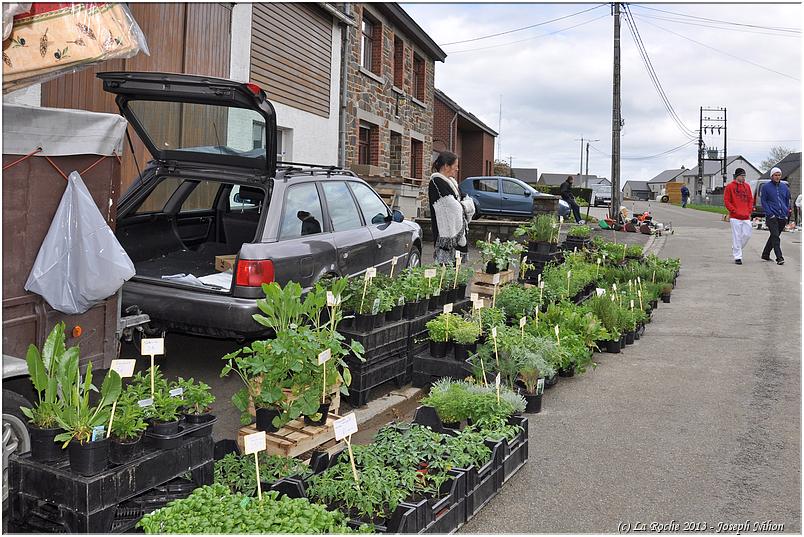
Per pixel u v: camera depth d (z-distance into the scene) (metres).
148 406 3.66
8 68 3.67
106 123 4.49
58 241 4.26
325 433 4.77
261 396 4.51
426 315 6.86
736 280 13.43
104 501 3.27
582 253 12.42
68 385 3.41
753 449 5.17
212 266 7.30
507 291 8.00
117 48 3.78
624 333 8.32
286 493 3.68
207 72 11.12
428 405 4.90
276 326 4.68
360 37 17.38
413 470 3.86
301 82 14.36
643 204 71.81
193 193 8.02
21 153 4.03
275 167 6.56
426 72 23.08
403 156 21.00
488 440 4.40
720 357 7.83
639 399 6.34
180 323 6.07
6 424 3.63
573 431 5.52
